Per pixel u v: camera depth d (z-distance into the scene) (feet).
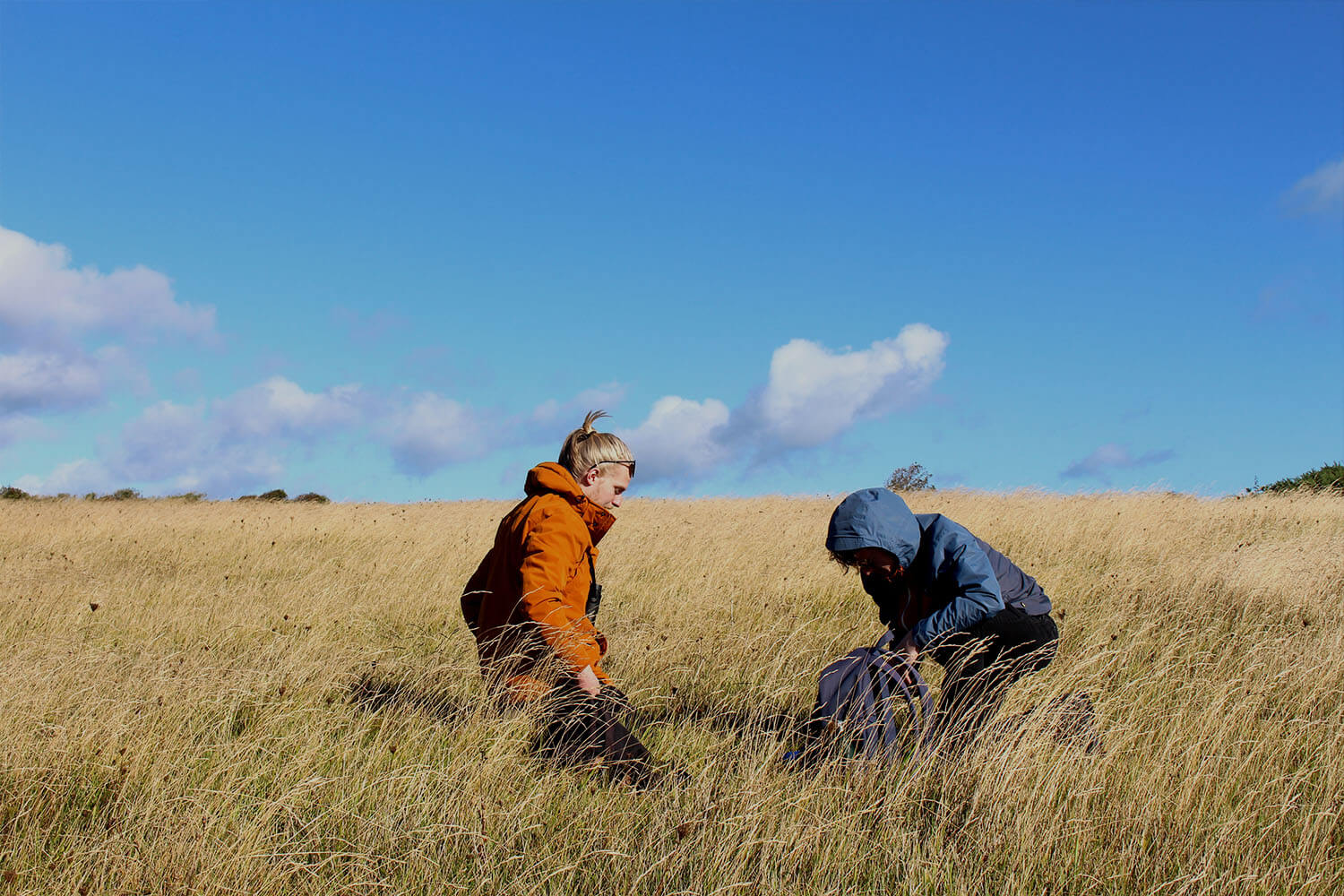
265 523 48.96
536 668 11.64
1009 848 9.33
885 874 9.07
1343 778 10.59
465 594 13.47
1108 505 38.73
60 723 11.92
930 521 12.35
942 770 10.71
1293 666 14.74
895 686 12.10
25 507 65.16
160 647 18.48
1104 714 12.75
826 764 10.88
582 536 11.86
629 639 17.88
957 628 11.69
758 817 9.53
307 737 11.90
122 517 53.21
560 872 9.07
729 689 15.21
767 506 53.57
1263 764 11.12
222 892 8.38
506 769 10.98
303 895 8.59
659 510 52.11
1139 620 19.65
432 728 12.50
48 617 22.30
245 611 22.33
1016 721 11.44
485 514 52.75
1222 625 19.65
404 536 41.29
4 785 10.39
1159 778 10.53
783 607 23.12
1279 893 8.69
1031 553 29.76
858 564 12.57
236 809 9.82
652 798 10.59
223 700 13.28
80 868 8.75
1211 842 9.42
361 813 10.18
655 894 8.63
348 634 19.95
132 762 10.97
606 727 11.53
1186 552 28.58
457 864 9.34
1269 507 40.09
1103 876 8.97
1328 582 23.16
